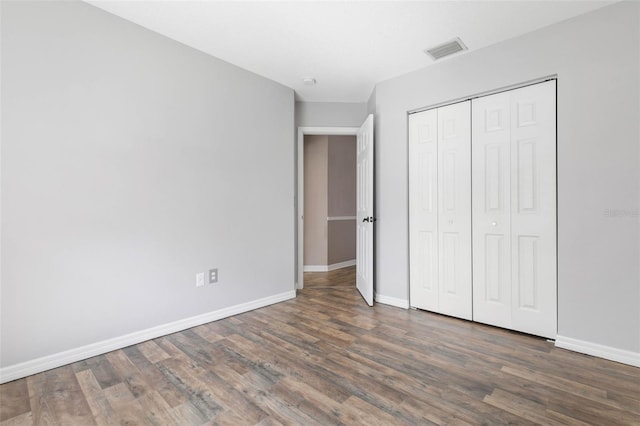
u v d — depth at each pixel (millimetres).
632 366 1845
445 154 2740
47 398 1542
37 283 1794
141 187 2217
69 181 1901
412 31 2246
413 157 2957
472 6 1958
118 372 1792
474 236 2570
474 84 2512
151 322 2271
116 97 2092
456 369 1813
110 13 2061
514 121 2357
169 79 2363
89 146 1979
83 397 1550
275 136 3182
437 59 2676
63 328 1883
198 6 1985
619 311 1906
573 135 2061
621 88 1896
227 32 2285
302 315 2793
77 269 1937
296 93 3521
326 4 1950
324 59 2697
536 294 2270
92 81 1989
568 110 2078
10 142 1702
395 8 1982
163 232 2336
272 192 3154
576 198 2051
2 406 1478
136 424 1353
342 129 3797
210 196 2633
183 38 2371
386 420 1366
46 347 1821
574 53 2053
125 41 2133
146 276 2246
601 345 1961
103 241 2043
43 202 1811
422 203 2896
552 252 2197
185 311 2465
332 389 1609
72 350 1913
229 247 2777
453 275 2699
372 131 3049
